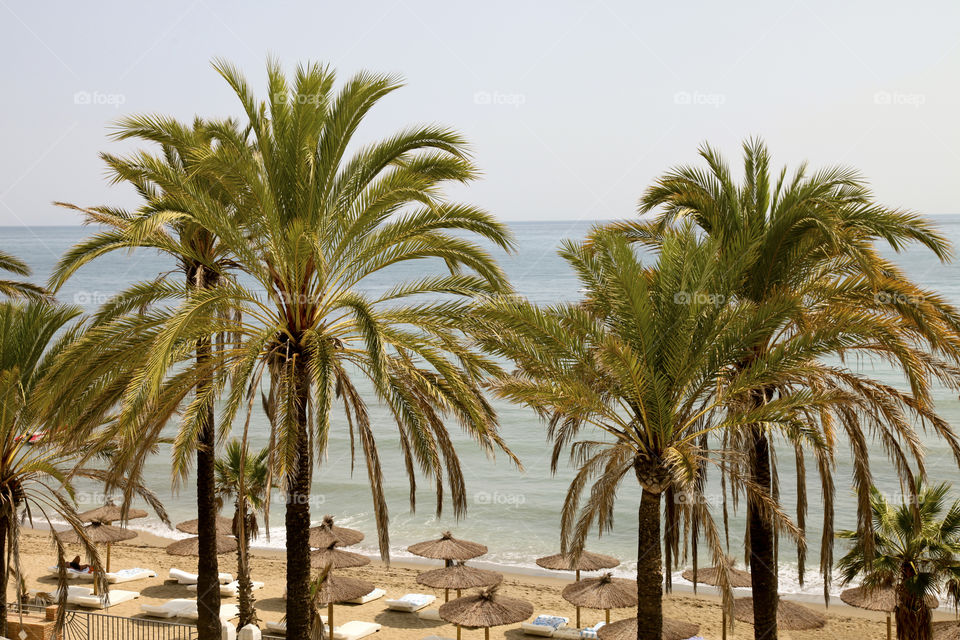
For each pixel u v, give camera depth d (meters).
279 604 26.88
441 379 14.99
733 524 37.62
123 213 18.44
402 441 14.88
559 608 27.67
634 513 39.88
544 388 13.94
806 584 30.00
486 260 14.45
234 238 13.53
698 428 15.16
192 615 24.61
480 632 24.61
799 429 13.73
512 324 13.69
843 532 19.69
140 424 13.89
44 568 31.17
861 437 15.08
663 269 13.74
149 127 13.48
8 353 16.81
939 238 14.06
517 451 52.66
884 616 26.58
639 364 13.24
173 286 14.84
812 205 14.41
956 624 19.78
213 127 13.88
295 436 13.17
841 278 15.57
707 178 16.45
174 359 13.09
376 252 14.10
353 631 23.83
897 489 39.44
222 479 27.08
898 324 14.05
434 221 13.99
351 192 14.30
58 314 17.48
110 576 28.84
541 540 36.62
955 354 13.70
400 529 38.88
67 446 17.06
